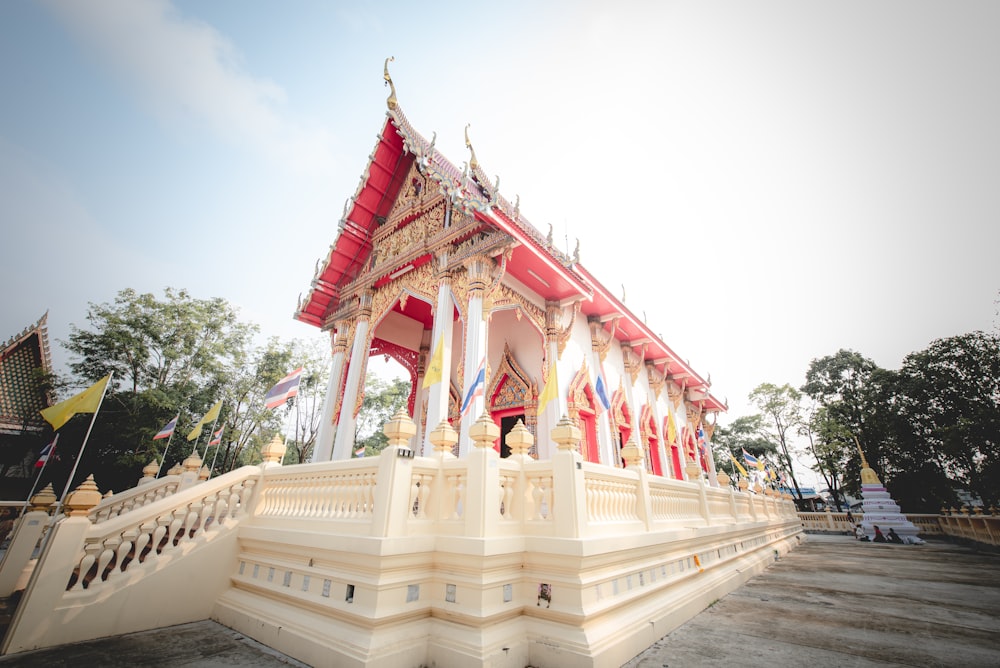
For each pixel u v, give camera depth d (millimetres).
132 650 4375
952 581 8852
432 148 12148
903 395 29344
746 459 18766
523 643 4070
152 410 20469
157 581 5184
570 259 11102
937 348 28484
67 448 19344
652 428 16625
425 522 4672
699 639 4887
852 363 33156
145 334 22516
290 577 5051
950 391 27422
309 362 30031
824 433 32656
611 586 4578
